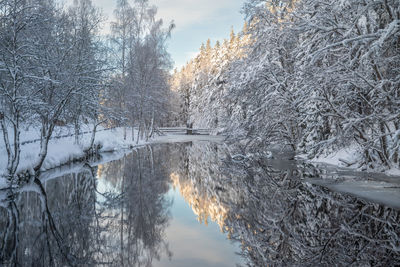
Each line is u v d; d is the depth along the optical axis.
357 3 14.50
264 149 22.73
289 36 19.81
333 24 14.45
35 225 8.41
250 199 11.09
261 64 20.98
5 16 13.88
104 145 31.22
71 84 17.08
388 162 14.26
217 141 46.69
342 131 13.84
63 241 7.14
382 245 6.48
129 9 36.00
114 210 10.01
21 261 6.00
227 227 8.05
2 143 18.41
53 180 15.14
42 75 16.33
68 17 19.75
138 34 37.16
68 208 10.30
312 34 17.22
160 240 7.06
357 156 16.56
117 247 6.69
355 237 6.97
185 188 13.57
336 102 15.86
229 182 14.76
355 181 13.02
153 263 5.77
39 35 15.60
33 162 16.56
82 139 27.89
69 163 21.28
